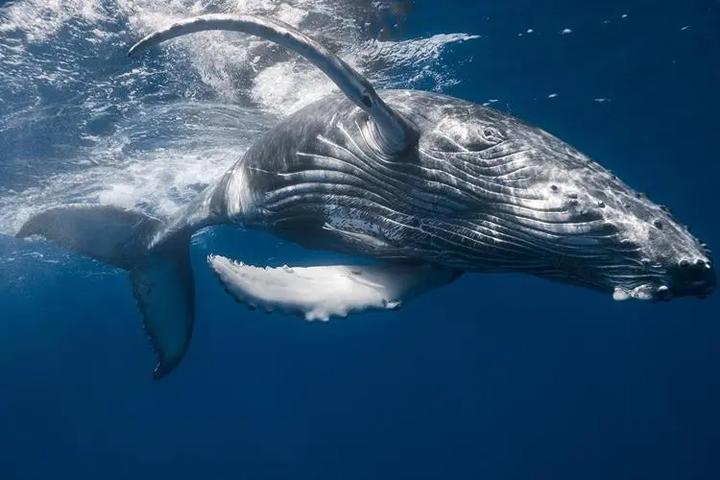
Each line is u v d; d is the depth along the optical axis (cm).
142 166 1313
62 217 835
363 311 539
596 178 518
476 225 543
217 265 526
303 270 564
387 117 503
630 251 484
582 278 530
